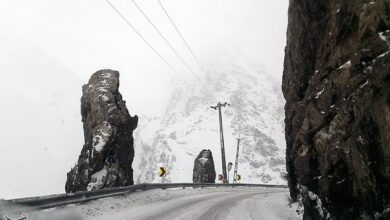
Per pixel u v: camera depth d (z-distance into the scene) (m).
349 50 12.39
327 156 11.78
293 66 19.52
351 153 10.42
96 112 25.09
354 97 10.63
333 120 11.84
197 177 49.09
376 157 9.27
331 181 11.56
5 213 10.96
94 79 26.98
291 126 20.16
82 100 27.08
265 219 16.67
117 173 23.84
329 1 15.56
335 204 11.62
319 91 13.70
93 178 22.81
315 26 16.61
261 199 27.14
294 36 19.17
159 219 14.46
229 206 20.67
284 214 19.12
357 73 11.10
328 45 14.14
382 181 9.03
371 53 10.50
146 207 18.64
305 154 14.45
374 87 9.51
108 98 25.42
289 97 20.56
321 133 12.51
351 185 10.77
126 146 26.00
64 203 15.12
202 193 31.50
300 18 18.06
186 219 14.70
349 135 10.81
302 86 18.44
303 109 16.30
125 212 16.44
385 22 10.30
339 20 13.16
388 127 8.73
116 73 27.59
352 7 12.14
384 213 8.96
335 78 12.45
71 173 24.88
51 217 13.30
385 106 8.87
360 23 11.24
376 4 10.66
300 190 19.88
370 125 9.55
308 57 17.59
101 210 16.30
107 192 19.50
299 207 19.66
